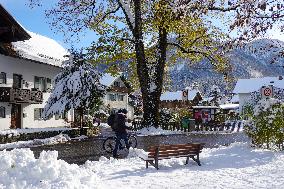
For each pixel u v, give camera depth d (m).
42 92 40.28
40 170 8.94
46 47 46.44
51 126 43.72
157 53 36.28
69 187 8.39
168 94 101.94
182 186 9.82
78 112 33.31
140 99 78.88
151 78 36.03
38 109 41.41
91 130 33.62
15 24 33.12
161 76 35.91
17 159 9.45
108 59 35.22
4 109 35.06
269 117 16.42
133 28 35.50
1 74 34.66
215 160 14.59
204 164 13.82
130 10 36.16
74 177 9.06
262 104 16.95
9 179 8.73
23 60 38.16
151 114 35.31
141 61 35.12
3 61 34.72
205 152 17.11
